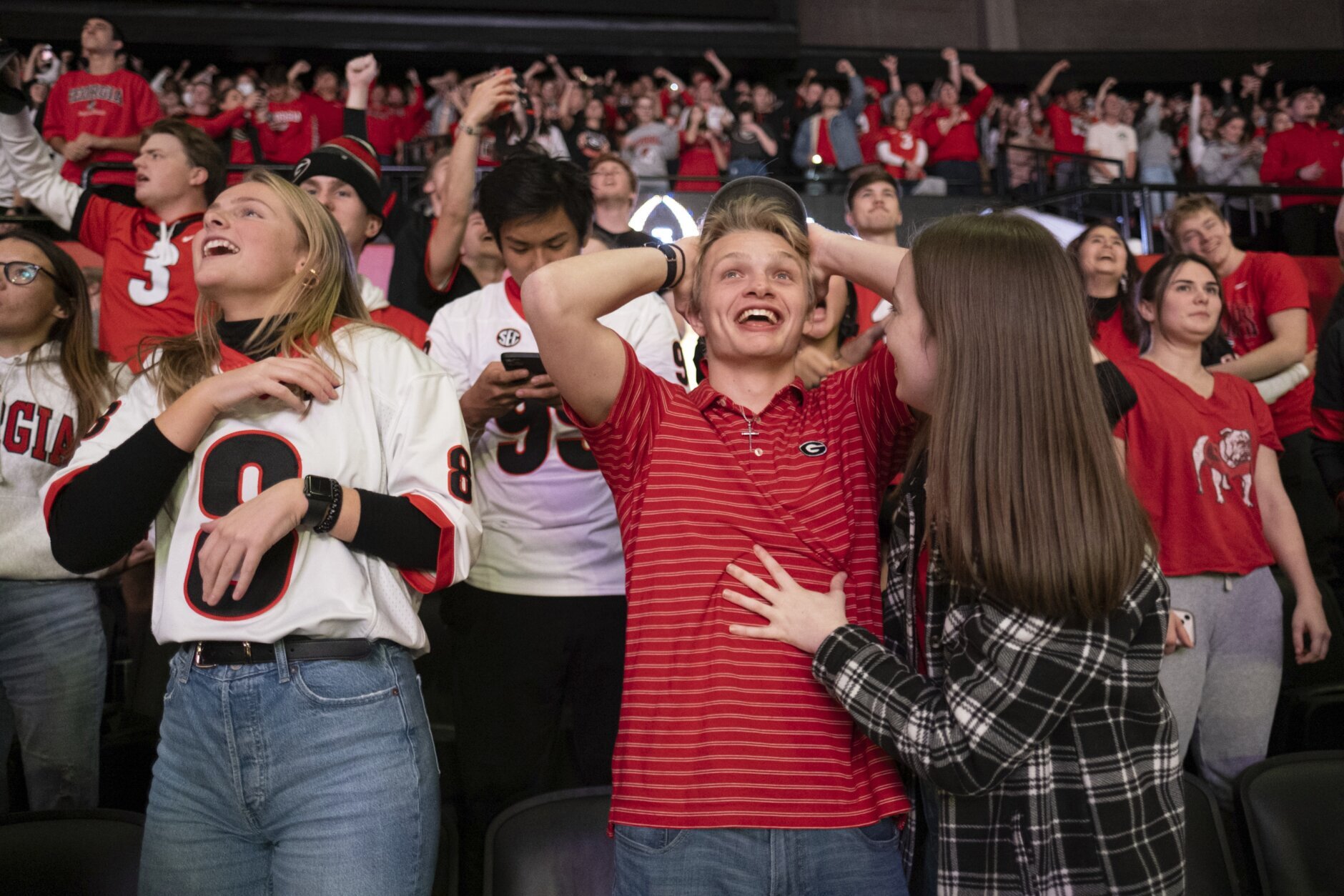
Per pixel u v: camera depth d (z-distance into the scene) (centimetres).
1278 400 349
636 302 209
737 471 136
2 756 210
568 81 791
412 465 142
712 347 146
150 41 883
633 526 138
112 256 266
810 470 138
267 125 680
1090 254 307
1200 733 222
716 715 124
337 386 139
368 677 131
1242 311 357
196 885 129
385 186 627
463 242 278
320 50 916
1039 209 700
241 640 127
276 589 129
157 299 260
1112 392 200
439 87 782
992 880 117
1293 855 179
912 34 1068
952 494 119
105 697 237
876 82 880
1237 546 220
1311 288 506
